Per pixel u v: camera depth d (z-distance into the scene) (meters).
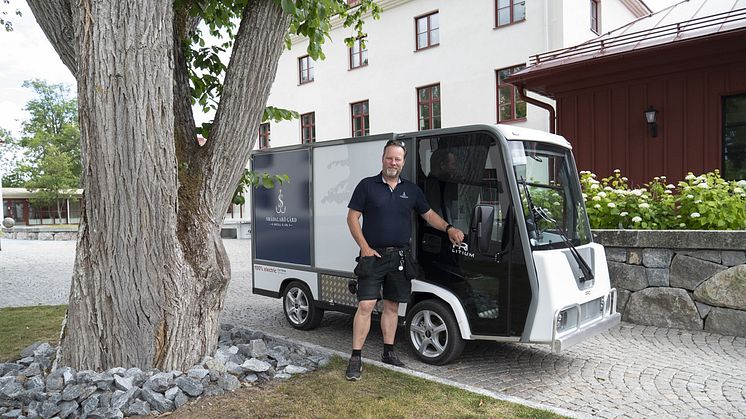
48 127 58.75
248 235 23.17
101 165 3.68
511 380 4.49
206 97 5.53
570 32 15.95
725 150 9.88
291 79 25.00
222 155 4.32
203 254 4.21
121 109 3.62
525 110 16.81
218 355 4.39
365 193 4.44
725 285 5.73
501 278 4.50
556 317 4.25
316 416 3.50
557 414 3.54
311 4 4.78
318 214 6.07
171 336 4.00
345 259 5.79
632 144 10.70
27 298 8.69
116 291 3.82
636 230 6.36
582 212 5.28
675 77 10.15
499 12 17.30
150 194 3.76
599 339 5.72
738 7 10.41
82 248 3.90
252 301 8.51
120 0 3.55
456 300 4.72
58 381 3.71
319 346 5.20
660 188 7.20
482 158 4.66
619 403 3.95
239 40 4.32
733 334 5.71
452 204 4.87
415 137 5.13
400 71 20.23
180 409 3.58
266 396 3.84
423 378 4.23
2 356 4.88
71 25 4.02
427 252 4.98
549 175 4.91
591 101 11.20
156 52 3.71
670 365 4.82
